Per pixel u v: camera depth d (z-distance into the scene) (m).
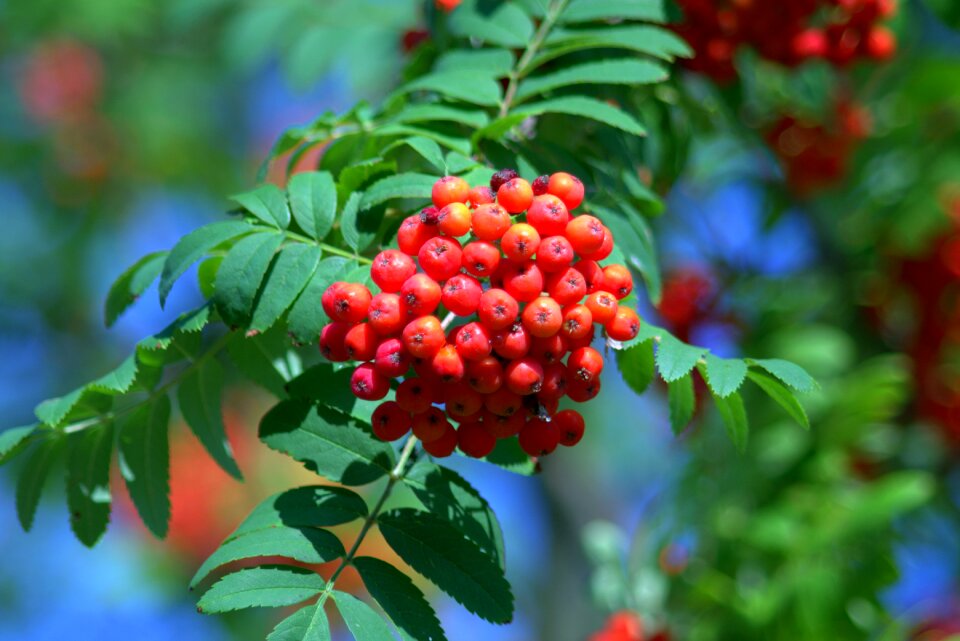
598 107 2.82
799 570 4.08
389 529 2.39
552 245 2.15
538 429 2.31
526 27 3.16
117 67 8.76
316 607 2.20
